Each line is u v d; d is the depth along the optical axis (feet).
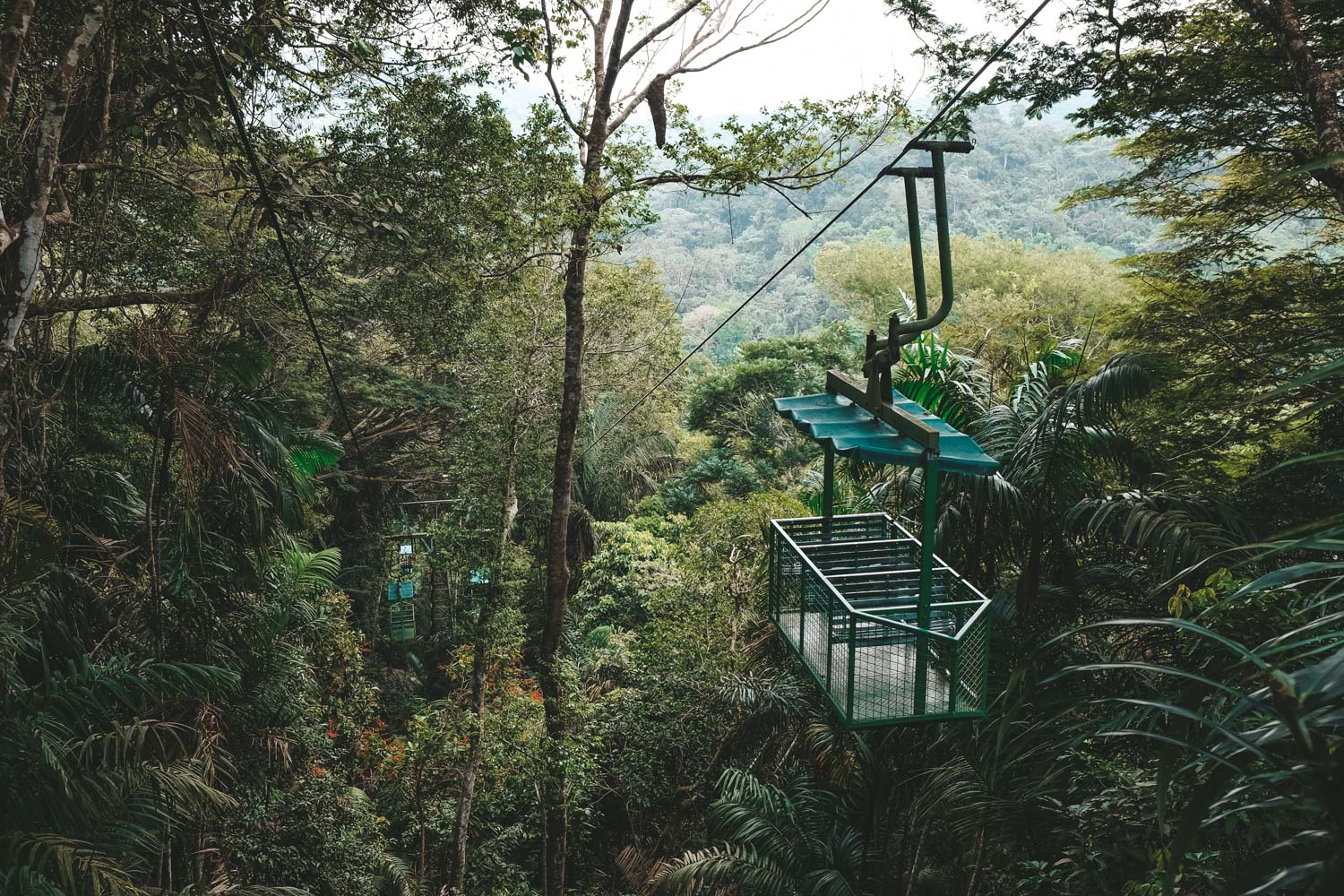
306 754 36.35
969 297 111.45
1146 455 23.45
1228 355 34.01
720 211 269.85
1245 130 32.22
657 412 93.50
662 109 36.14
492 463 48.16
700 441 114.93
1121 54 28.04
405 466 76.64
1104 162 228.22
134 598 26.53
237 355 26.07
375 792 48.47
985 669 17.71
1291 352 32.58
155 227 31.78
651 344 68.49
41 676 23.85
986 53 27.71
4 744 16.52
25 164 21.13
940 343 27.37
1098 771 16.78
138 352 23.88
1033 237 202.90
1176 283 37.29
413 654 74.74
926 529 17.07
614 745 41.81
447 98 31.99
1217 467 32.27
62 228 23.97
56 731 17.60
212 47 15.94
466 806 42.11
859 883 27.14
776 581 22.76
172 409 24.20
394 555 70.74
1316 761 3.04
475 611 45.50
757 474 100.48
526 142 33.71
